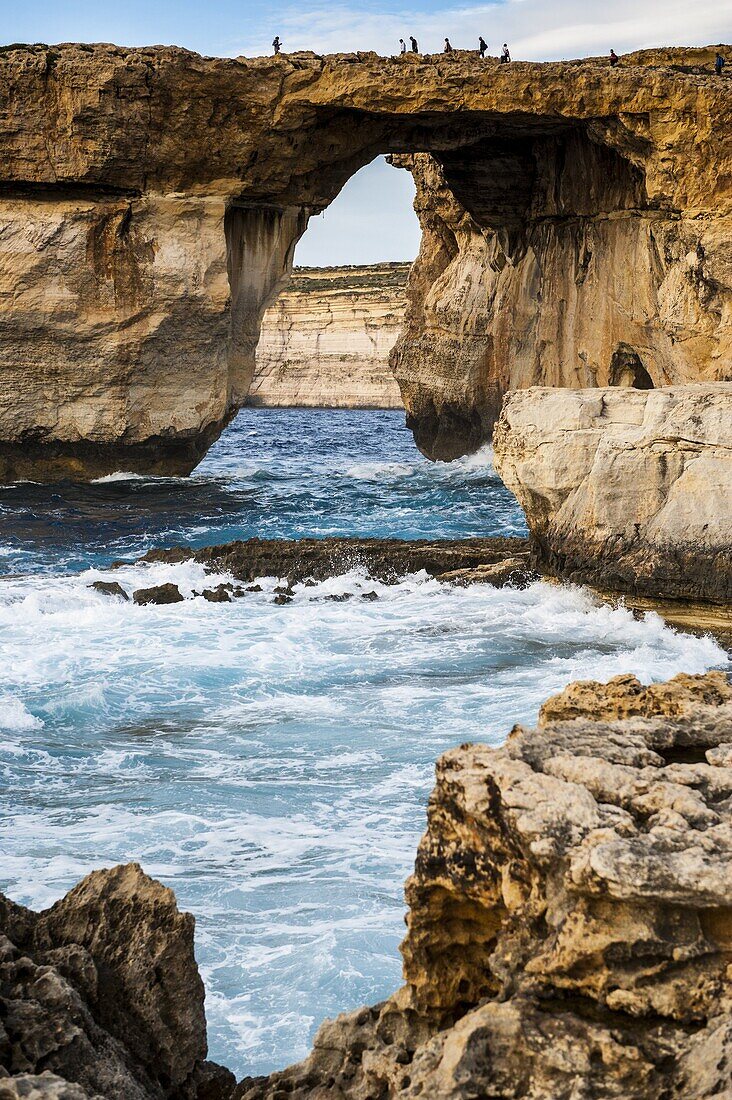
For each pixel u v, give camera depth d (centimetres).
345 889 940
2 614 1995
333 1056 509
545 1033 405
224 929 869
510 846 454
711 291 3391
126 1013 557
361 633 1950
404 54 3650
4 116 3466
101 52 3459
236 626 1977
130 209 3603
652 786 466
